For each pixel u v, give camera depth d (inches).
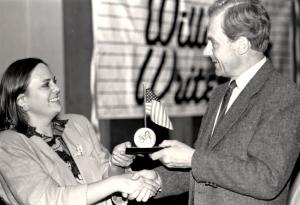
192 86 159.8
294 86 66.4
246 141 65.9
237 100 68.8
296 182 69.1
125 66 143.3
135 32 144.9
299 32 184.9
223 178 64.6
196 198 70.2
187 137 164.1
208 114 77.4
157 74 150.6
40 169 73.2
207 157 65.9
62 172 77.6
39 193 70.4
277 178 61.5
